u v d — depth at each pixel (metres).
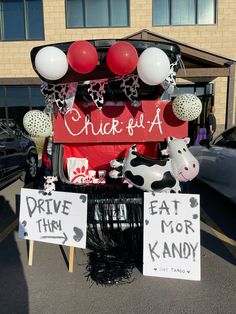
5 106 13.57
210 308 2.61
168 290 2.86
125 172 3.23
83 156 4.25
